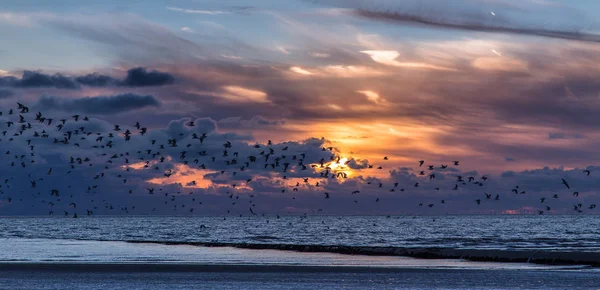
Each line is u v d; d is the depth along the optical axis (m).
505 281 50.09
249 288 46.56
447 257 71.88
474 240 130.00
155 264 62.28
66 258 72.88
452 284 48.59
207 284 48.50
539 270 57.53
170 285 47.97
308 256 76.31
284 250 87.62
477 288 46.59
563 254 68.06
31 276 52.81
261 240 131.50
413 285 48.09
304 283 49.09
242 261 68.56
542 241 124.19
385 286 47.59
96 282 49.41
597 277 52.25
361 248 83.38
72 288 46.41
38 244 106.31
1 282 49.34
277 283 49.06
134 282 49.47
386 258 72.50
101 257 74.31
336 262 66.94
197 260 69.88
